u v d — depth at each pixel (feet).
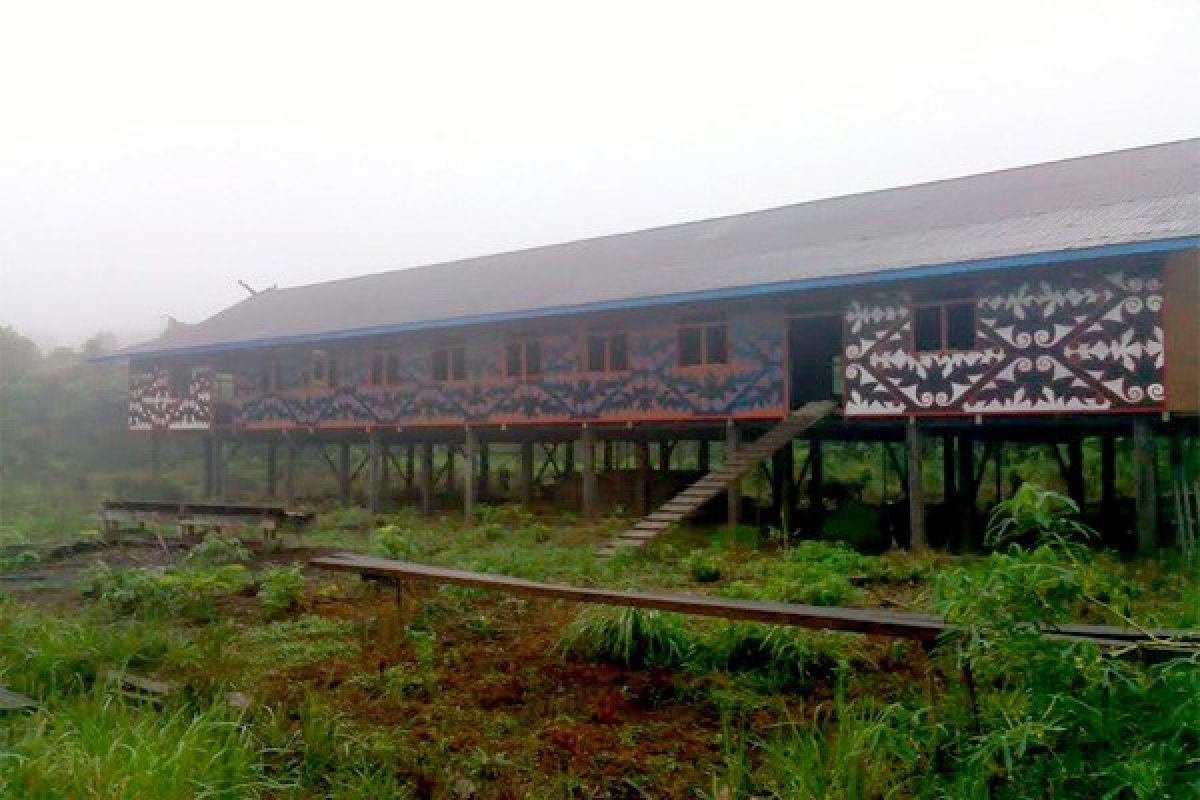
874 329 53.98
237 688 23.18
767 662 24.48
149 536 59.41
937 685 21.83
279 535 57.93
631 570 44.19
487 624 30.35
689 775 18.30
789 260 59.52
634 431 68.80
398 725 21.17
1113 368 46.37
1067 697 13.17
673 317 62.90
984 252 47.62
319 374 83.66
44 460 107.76
